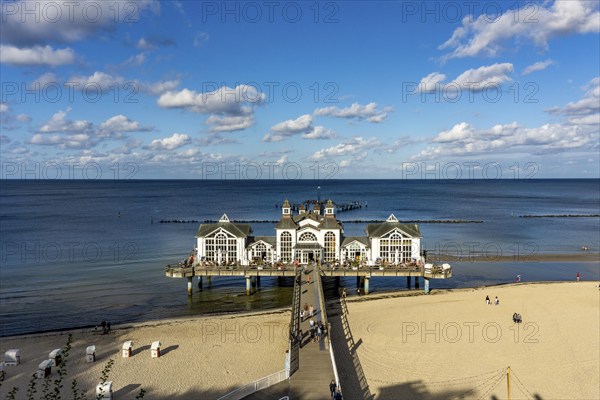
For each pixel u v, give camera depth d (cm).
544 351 4275
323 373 3544
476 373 3841
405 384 3647
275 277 7631
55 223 14362
